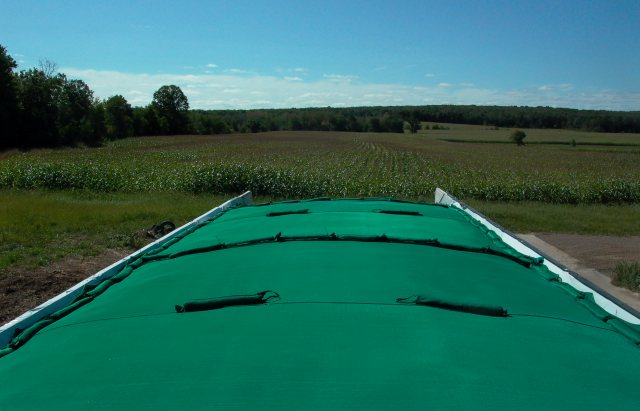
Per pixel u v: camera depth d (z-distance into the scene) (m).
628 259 9.13
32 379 1.82
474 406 1.50
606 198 17.91
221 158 37.78
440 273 2.80
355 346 1.85
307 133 101.12
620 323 2.41
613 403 1.59
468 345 1.89
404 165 36.59
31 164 19.52
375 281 2.57
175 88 96.25
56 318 2.54
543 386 1.65
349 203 5.48
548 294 2.76
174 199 15.41
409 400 1.52
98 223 10.65
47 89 56.84
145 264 3.40
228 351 1.83
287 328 2.01
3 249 8.55
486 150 63.44
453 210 5.45
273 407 1.49
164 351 1.89
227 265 2.96
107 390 1.65
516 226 12.14
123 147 54.06
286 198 17.34
